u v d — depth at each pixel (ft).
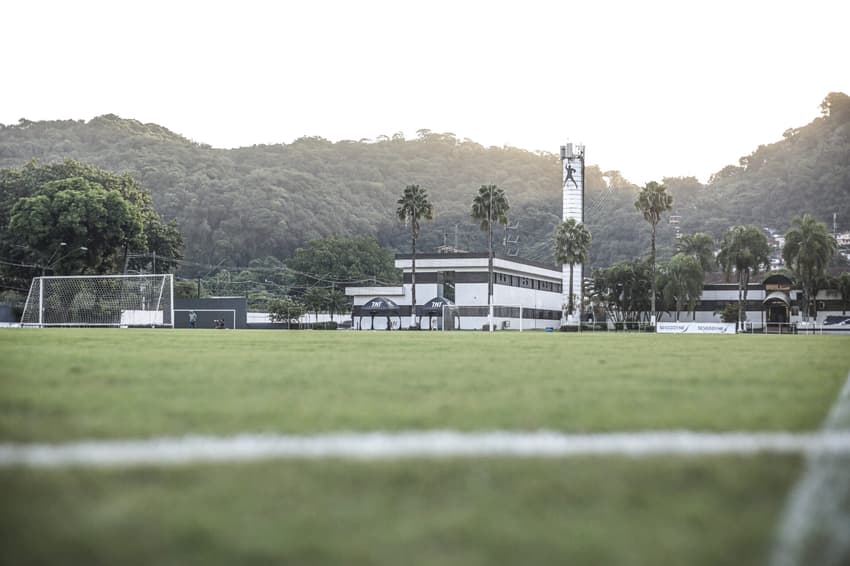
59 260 288.10
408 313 358.64
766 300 371.15
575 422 26.20
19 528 14.35
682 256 403.13
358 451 21.15
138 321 245.24
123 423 25.66
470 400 32.53
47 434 23.52
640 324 312.91
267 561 12.96
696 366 54.65
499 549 13.58
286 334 160.56
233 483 17.61
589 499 16.57
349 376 43.96
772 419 26.99
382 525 14.78
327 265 554.87
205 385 38.24
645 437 23.41
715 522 15.07
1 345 82.64
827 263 372.17
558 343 108.27
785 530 14.58
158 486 17.31
